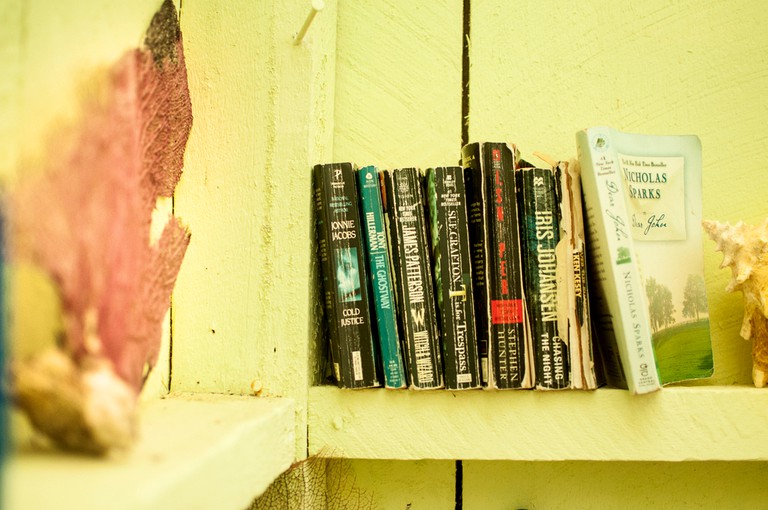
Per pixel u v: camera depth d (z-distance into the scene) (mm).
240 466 552
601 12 920
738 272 748
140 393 609
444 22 933
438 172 745
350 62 936
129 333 465
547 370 730
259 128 780
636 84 909
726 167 891
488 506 887
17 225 376
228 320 774
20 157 400
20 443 414
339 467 893
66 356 399
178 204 784
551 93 917
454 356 731
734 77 900
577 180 751
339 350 745
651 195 775
